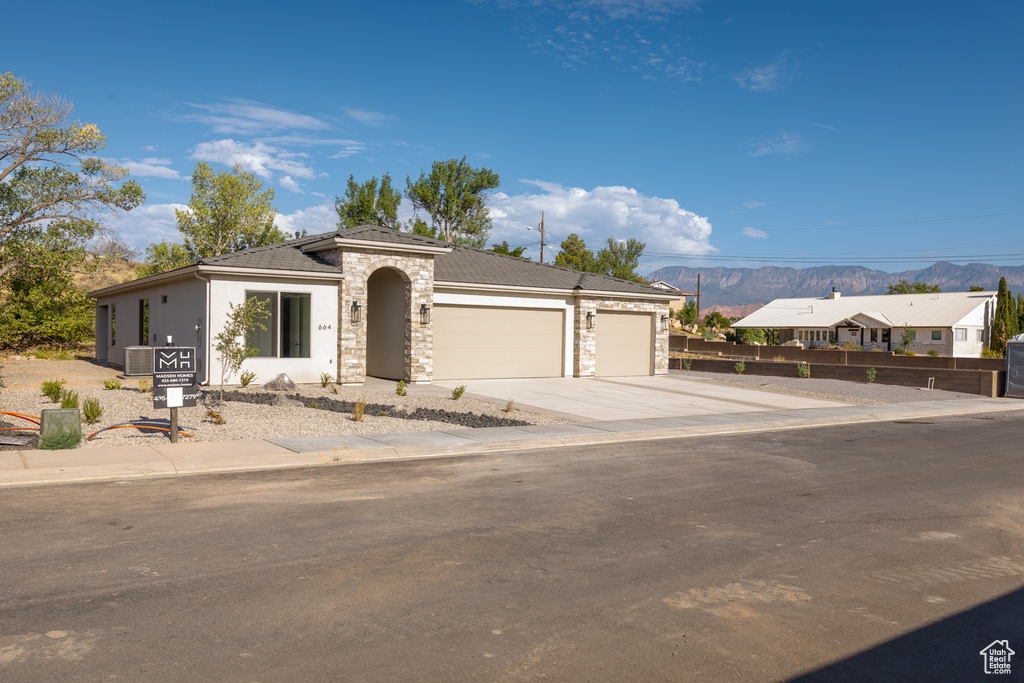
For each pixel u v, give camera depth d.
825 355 40.47
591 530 6.85
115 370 24.53
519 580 5.41
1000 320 50.53
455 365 23.36
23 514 7.14
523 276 25.58
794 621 4.71
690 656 4.16
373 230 21.72
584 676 3.89
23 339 32.38
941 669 4.06
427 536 6.54
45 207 25.08
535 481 9.20
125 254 28.64
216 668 3.91
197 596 4.96
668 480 9.41
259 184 40.34
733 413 17.55
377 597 5.02
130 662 3.97
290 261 20.16
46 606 4.75
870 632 4.56
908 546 6.48
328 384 19.84
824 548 6.38
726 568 5.77
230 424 13.12
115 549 6.00
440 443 11.83
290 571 5.52
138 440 11.35
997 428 15.92
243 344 18.02
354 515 7.27
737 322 67.69
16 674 3.81
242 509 7.45
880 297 61.72
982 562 6.04
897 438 14.04
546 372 25.28
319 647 4.20
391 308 22.80
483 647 4.24
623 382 24.67
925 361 36.28
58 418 10.34
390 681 3.80
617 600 5.03
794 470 10.29
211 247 39.44
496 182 47.47
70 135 23.20
